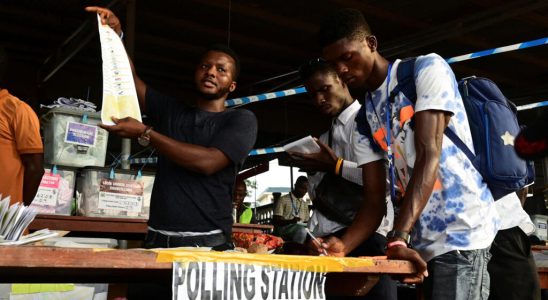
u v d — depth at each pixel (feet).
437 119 5.77
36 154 9.31
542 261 11.02
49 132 11.51
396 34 22.82
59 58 22.81
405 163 6.29
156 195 6.94
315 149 8.80
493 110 6.15
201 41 23.86
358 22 6.37
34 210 4.31
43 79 25.07
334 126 9.47
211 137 7.13
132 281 6.34
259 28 22.56
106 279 6.12
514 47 17.40
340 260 5.12
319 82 9.28
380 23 21.80
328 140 9.74
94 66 26.30
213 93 7.47
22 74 25.45
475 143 6.17
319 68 9.30
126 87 6.38
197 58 25.68
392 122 6.36
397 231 5.60
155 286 6.75
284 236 12.27
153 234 6.82
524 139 3.53
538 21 21.24
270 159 32.68
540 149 3.48
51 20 22.26
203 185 6.82
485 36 22.82
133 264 4.07
